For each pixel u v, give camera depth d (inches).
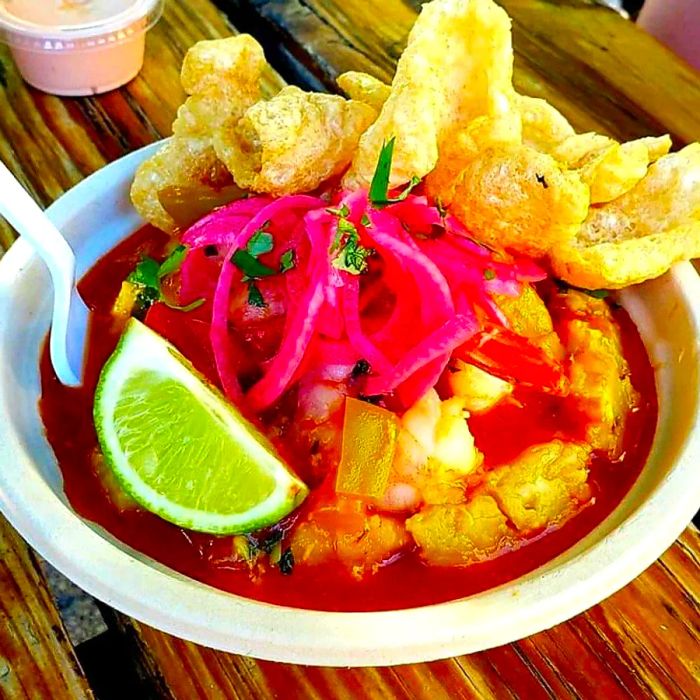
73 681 7.6
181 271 9.0
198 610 6.7
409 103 8.3
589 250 8.8
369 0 15.2
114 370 8.0
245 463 7.7
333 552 7.7
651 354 9.3
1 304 8.7
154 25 14.3
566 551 7.8
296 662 6.6
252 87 10.0
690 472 7.6
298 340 8.1
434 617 6.7
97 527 7.9
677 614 8.1
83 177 12.2
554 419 8.7
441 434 8.1
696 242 9.0
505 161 8.2
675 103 13.9
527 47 14.6
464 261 8.3
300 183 8.8
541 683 7.6
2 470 7.5
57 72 13.0
